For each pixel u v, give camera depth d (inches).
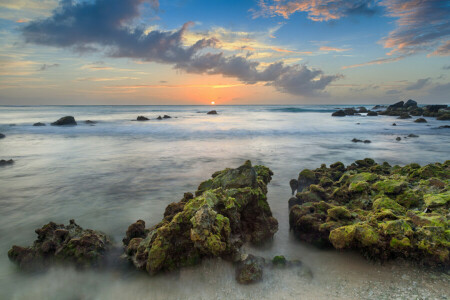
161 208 494.3
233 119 2962.6
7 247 357.1
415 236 276.7
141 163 849.5
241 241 307.0
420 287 237.3
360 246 291.7
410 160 907.4
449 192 392.8
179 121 2652.6
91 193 575.5
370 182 495.8
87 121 2352.4
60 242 315.9
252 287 252.7
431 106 3292.3
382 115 3437.5
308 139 1408.7
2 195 560.4
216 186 433.1
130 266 297.7
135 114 3848.4
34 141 1304.1
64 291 269.0
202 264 282.2
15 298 259.4
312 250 326.0
